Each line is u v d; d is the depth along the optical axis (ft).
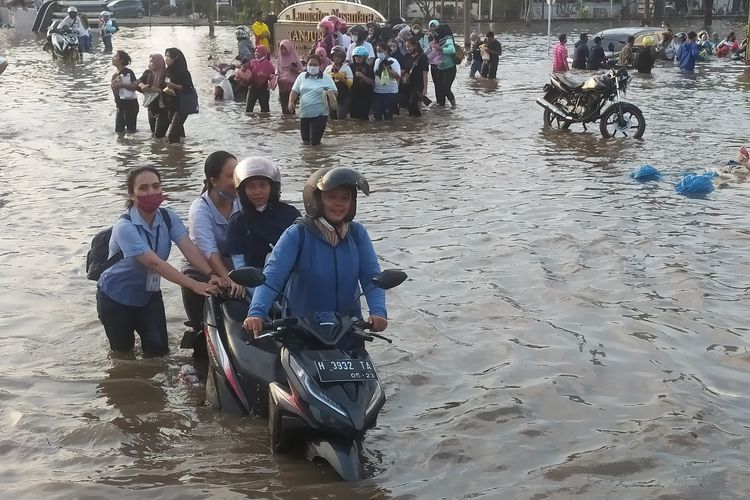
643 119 55.72
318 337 16.17
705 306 25.00
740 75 102.32
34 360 21.59
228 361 18.45
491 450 17.13
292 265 17.03
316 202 16.85
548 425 18.15
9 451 17.13
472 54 98.02
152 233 20.93
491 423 18.29
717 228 33.50
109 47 132.98
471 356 21.80
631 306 25.04
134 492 15.48
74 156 49.32
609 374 20.70
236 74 70.13
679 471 16.26
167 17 233.35
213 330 19.17
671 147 52.47
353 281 17.39
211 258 20.44
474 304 25.25
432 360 21.62
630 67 111.86
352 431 15.47
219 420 18.35
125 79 56.75
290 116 66.80
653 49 106.52
